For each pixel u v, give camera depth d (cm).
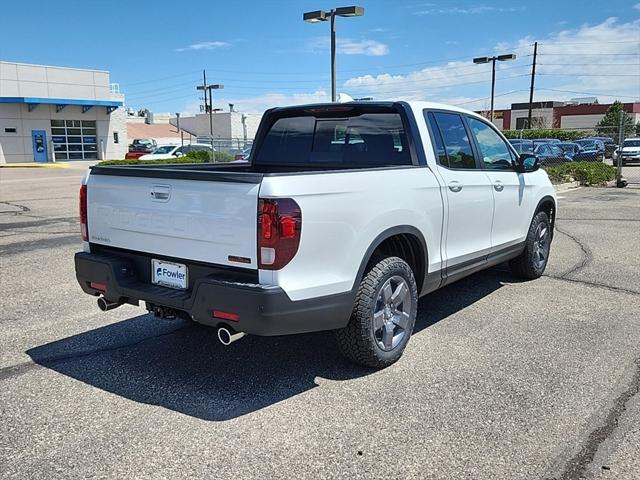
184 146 3297
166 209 390
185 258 385
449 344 480
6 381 412
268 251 345
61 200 1636
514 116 8838
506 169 605
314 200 361
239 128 6562
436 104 518
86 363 446
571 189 1873
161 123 8031
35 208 1432
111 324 538
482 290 648
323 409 370
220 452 321
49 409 371
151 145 4469
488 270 744
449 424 349
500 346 475
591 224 1112
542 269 701
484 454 318
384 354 425
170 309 402
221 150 3250
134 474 301
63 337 502
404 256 465
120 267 418
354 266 390
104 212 434
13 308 580
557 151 2527
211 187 365
